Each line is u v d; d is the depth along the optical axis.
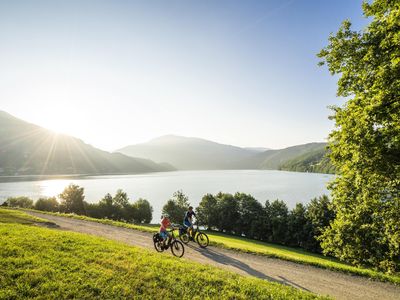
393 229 18.72
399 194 17.81
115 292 9.31
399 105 13.25
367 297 12.72
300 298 10.77
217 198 99.31
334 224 25.00
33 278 9.43
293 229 70.81
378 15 14.66
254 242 67.88
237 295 10.12
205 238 20.98
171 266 12.46
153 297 9.34
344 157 17.67
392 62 12.77
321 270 16.50
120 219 97.56
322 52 17.97
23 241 13.45
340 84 17.45
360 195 19.78
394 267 21.91
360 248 24.31
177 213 92.94
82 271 10.62
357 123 14.71
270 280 14.06
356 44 16.44
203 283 10.89
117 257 12.87
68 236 16.23
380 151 14.34
